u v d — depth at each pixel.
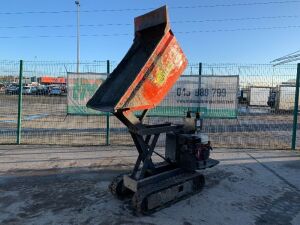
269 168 8.15
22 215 5.40
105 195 6.26
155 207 5.58
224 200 6.07
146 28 6.17
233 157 9.22
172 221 5.20
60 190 6.52
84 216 5.37
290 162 8.74
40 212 5.51
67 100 11.00
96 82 10.85
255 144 11.44
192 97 10.89
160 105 10.93
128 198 6.13
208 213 5.51
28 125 16.09
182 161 6.36
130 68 6.05
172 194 5.88
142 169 5.83
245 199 6.13
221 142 11.77
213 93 10.83
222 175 7.54
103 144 11.04
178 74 6.07
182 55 6.06
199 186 6.55
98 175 7.50
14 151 9.85
